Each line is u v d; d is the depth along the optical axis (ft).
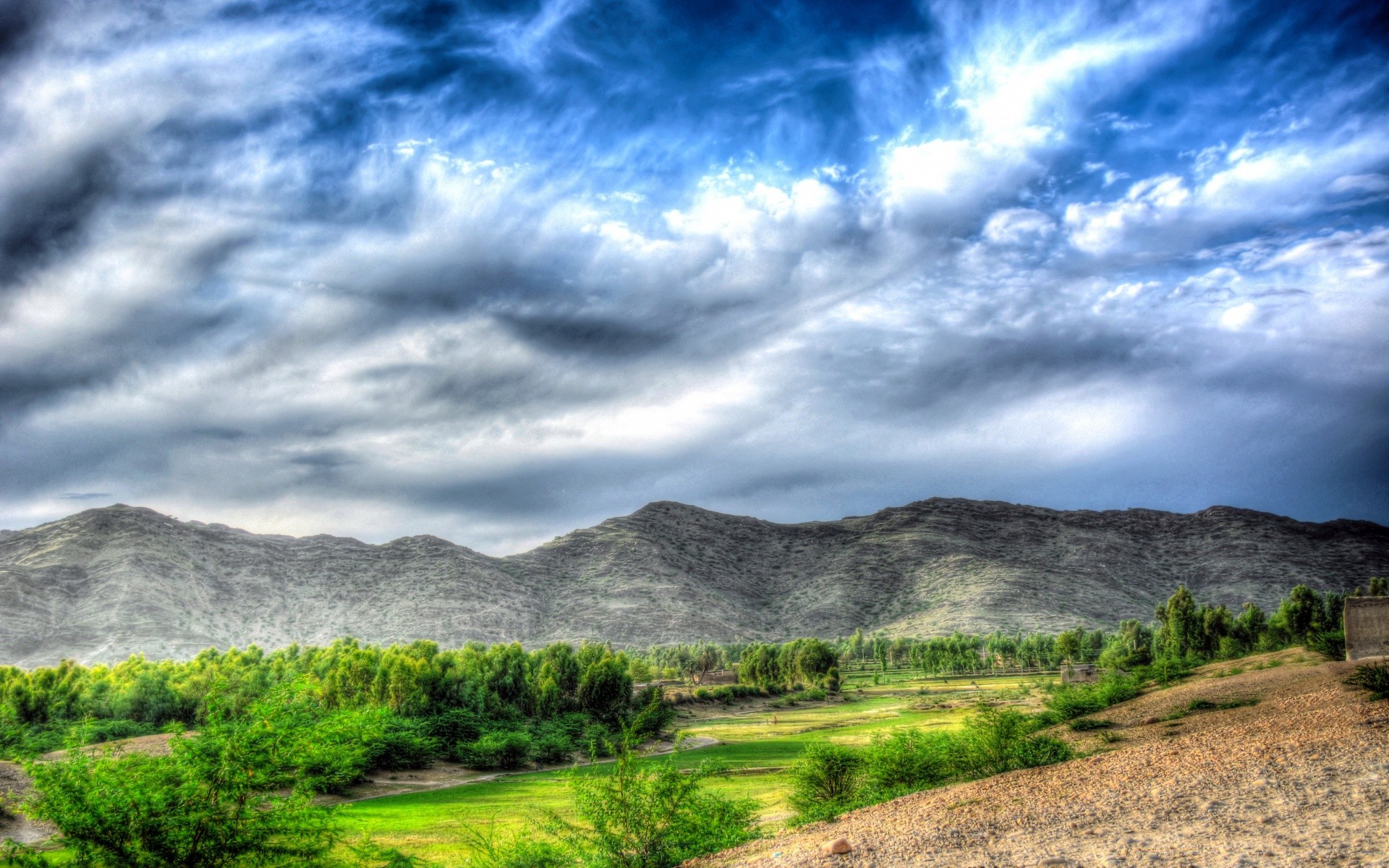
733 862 47.16
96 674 275.39
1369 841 26.71
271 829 41.29
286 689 45.06
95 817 38.34
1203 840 30.35
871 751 72.18
